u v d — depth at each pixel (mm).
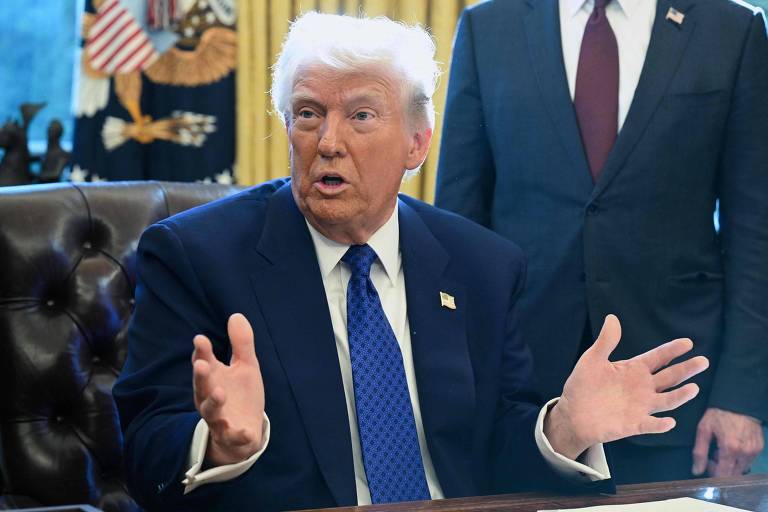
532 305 2189
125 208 1974
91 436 1878
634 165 2117
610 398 1382
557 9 2225
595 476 1378
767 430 2672
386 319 1607
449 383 1606
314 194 1565
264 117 3396
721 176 2203
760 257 2127
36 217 1875
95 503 1873
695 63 2135
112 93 3340
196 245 1587
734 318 2145
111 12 3330
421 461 1538
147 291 1594
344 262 1641
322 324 1575
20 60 3648
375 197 1578
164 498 1344
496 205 2266
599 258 2119
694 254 2162
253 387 1254
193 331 1543
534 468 1490
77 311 1891
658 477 2146
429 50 1649
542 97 2182
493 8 2295
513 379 1702
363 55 1540
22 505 1770
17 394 1826
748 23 2168
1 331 1832
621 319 2115
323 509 1294
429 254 1706
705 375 2166
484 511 1295
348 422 1523
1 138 3264
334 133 1534
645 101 2123
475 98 2287
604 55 2174
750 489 1405
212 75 3377
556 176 2160
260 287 1576
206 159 3385
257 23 3363
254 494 1476
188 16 3363
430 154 3436
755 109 2137
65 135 3678
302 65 1558
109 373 1920
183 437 1337
